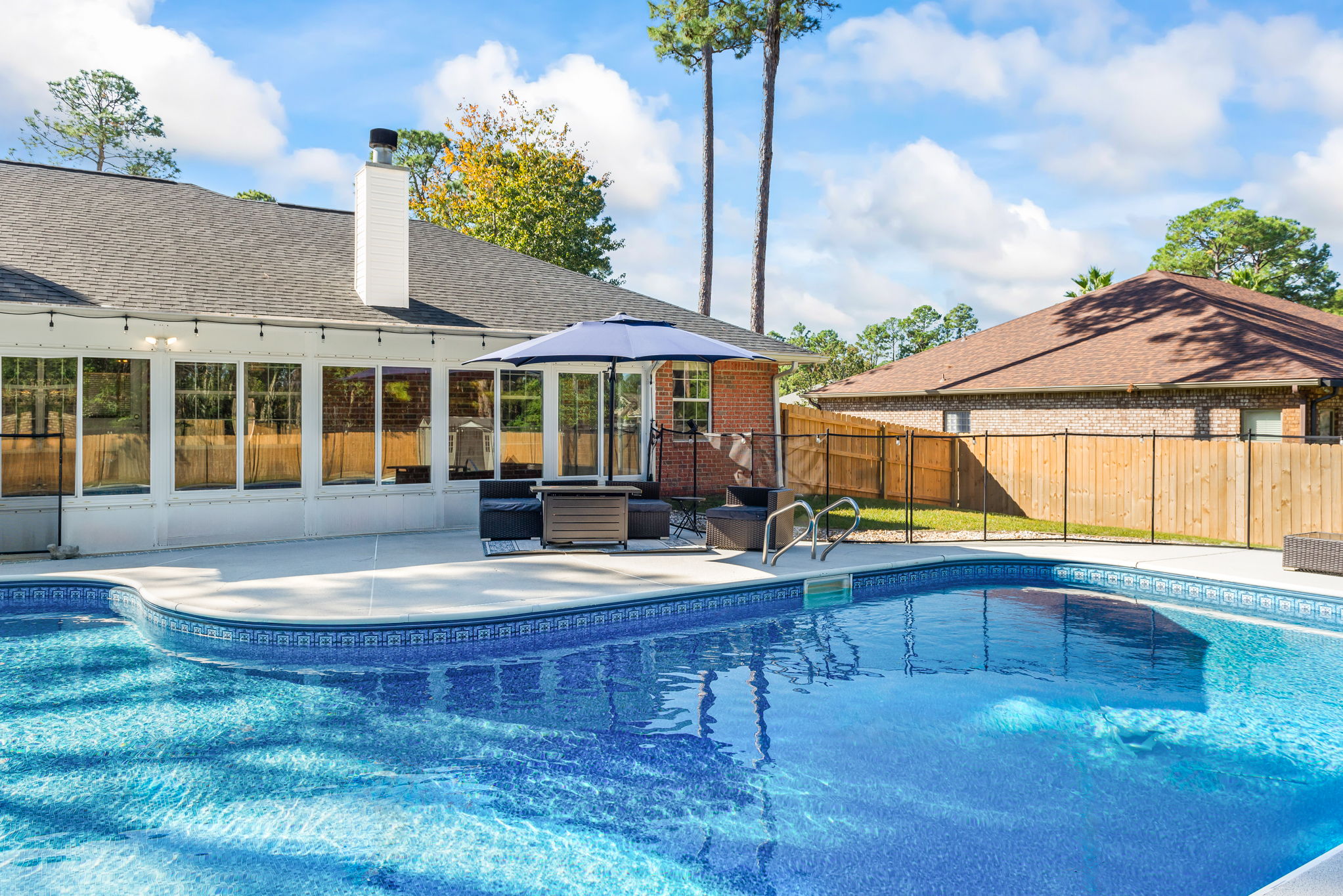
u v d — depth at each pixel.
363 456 12.70
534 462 14.25
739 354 10.72
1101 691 6.66
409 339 13.03
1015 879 3.86
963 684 6.80
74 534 10.77
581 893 3.68
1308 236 66.00
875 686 6.73
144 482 11.17
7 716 5.81
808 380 52.56
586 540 11.03
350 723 5.77
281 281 13.17
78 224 12.98
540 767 5.08
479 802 4.61
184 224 14.34
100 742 5.36
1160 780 5.00
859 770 5.10
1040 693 6.60
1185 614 9.45
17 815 4.37
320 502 12.38
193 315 10.73
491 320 14.08
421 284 14.84
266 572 9.53
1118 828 4.38
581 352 9.90
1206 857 4.09
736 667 7.24
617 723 5.84
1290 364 16.31
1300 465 13.25
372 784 4.81
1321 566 10.10
